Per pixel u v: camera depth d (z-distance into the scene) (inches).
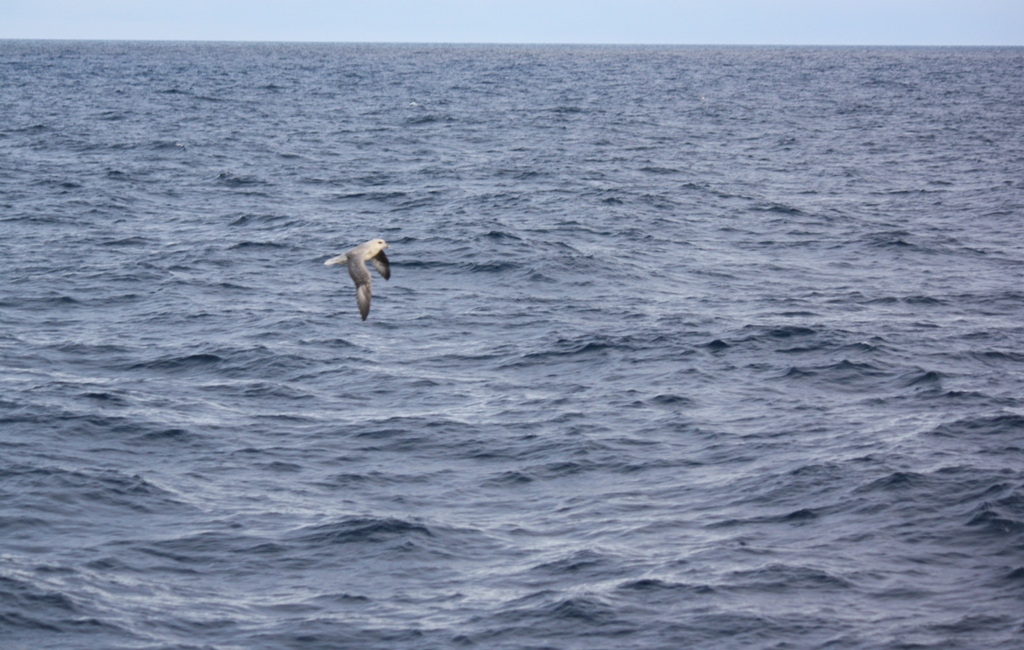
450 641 598.5
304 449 871.7
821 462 826.2
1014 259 1641.2
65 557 685.9
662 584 650.8
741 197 2176.4
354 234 1732.3
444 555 697.6
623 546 704.4
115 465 832.3
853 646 589.0
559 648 590.6
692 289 1428.4
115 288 1379.2
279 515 753.6
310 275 1472.7
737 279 1492.4
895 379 1050.7
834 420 936.9
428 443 884.6
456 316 1272.1
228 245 1637.6
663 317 1261.1
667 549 699.4
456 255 1562.5
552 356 1117.7
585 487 804.6
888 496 765.9
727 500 773.9
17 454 839.1
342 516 745.6
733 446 876.0
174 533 723.4
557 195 2151.8
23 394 973.2
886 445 861.2
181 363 1083.9
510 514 762.2
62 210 1913.1
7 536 709.9
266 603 639.8
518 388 1024.9
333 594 649.6
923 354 1125.7
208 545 706.8
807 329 1189.7
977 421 920.3
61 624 608.7
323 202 2089.1
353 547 703.7
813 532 720.3
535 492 797.9
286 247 1635.1
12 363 1077.1
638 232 1782.7
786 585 650.8
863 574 663.8
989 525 717.9
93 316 1261.1
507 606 632.4
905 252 1678.2
